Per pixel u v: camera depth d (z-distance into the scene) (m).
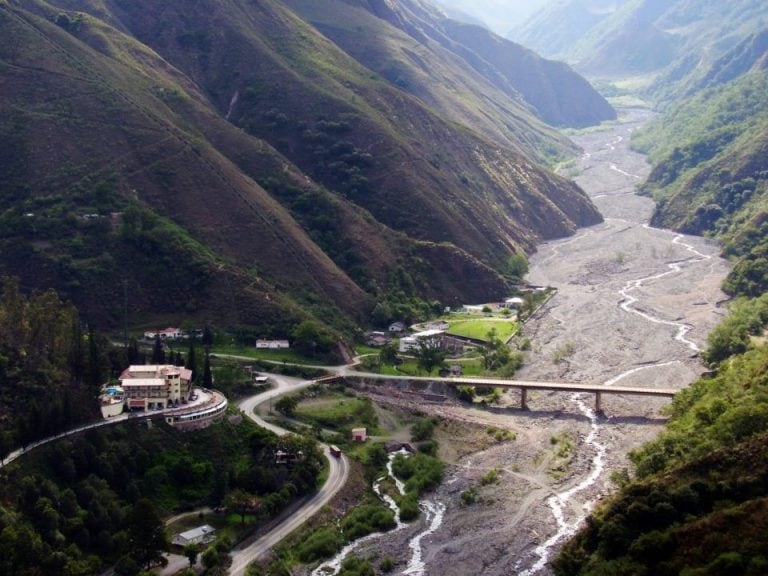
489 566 138.38
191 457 162.88
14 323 167.38
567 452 182.12
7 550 122.81
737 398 155.75
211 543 142.62
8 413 150.25
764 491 122.69
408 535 150.75
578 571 127.00
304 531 150.25
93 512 139.50
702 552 113.69
